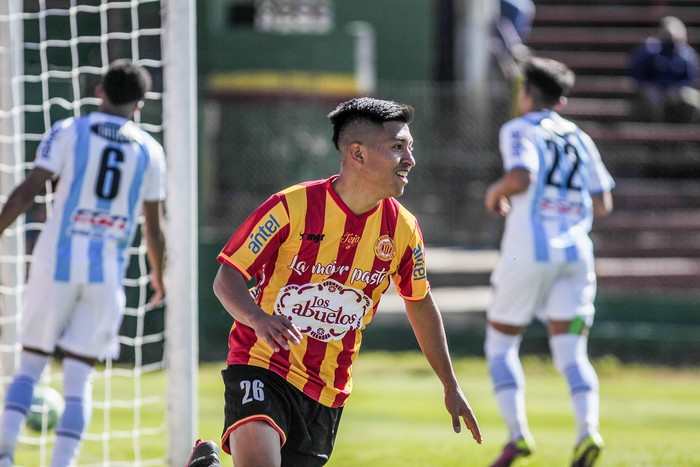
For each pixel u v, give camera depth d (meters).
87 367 19.66
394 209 14.13
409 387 36.28
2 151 24.50
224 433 13.79
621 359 42.66
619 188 49.22
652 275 45.78
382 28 56.12
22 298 25.05
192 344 20.86
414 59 56.22
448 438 26.78
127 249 20.38
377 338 42.78
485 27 52.59
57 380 30.47
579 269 22.91
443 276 44.88
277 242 13.66
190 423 20.83
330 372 14.14
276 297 13.90
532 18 59.00
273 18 51.69
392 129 13.49
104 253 19.75
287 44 46.66
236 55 46.56
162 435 26.42
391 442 25.78
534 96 23.64
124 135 20.08
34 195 19.44
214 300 42.12
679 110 51.06
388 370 39.50
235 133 44.72
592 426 21.31
